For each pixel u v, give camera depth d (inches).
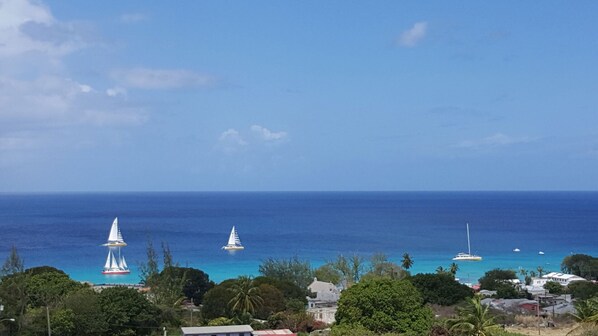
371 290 3326.8
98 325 3553.2
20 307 3646.7
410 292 3395.7
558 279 7052.2
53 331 3457.2
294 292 5004.9
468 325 3046.3
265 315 4431.6
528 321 4352.9
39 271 5191.9
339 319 3422.7
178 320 4116.6
